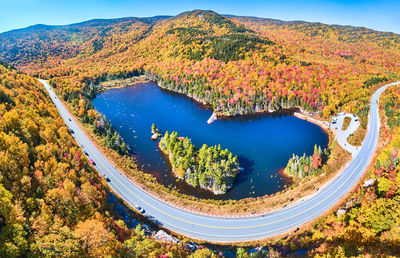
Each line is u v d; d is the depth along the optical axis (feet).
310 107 647.15
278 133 546.26
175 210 291.38
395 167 296.10
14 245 137.08
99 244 161.99
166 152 446.60
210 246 239.71
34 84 635.25
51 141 319.88
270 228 266.57
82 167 307.17
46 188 214.28
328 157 407.23
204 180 345.51
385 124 505.25
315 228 249.96
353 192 313.12
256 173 391.24
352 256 160.35
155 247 194.08
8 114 282.36
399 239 162.81
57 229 166.09
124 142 472.85
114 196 296.10
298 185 349.00
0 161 201.46
